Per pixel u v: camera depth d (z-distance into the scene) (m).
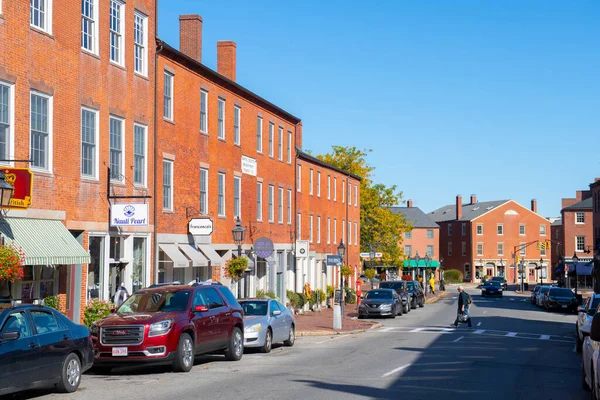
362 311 41.91
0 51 18.62
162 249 27.19
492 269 111.38
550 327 35.78
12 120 19.03
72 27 21.84
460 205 115.25
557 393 14.07
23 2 19.56
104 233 23.34
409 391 13.95
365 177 79.75
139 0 26.00
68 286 21.70
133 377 16.11
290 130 44.66
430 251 112.19
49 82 20.66
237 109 35.81
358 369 17.59
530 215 112.25
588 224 98.69
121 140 24.64
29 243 18.72
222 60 38.19
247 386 14.42
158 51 27.05
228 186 34.25
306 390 13.88
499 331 32.53
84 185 22.28
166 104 28.06
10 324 12.30
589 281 84.06
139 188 25.59
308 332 30.53
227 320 19.25
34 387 12.52
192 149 30.09
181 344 16.75
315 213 51.59
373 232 80.06
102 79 23.47
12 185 17.42
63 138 21.27
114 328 16.23
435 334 30.59
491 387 14.74
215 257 31.00
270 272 40.59
